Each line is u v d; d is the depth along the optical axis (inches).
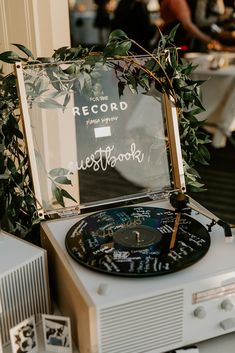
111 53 44.7
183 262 36.7
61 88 46.1
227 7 175.9
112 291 34.3
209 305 37.2
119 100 48.7
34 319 37.6
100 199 48.8
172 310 35.8
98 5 230.1
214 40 157.4
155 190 50.7
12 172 46.6
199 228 42.2
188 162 53.7
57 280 40.9
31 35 56.5
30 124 44.4
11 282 36.5
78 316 35.5
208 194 123.1
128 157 49.8
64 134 47.4
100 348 34.1
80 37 265.6
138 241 39.7
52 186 46.9
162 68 47.4
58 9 57.1
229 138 149.2
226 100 139.2
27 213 49.3
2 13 57.2
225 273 36.7
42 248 41.6
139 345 35.6
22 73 43.3
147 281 35.5
